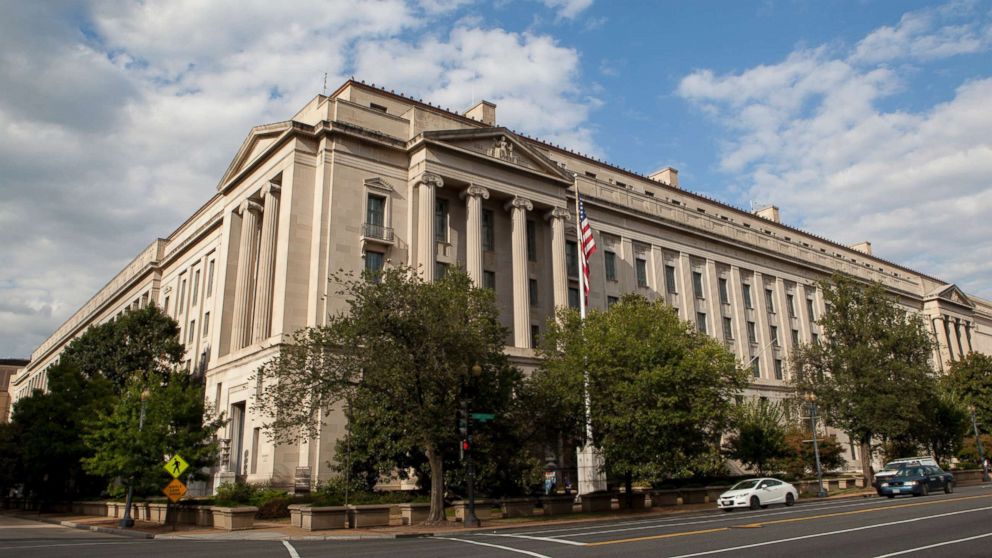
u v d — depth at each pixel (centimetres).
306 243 4184
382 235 4284
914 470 3538
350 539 2206
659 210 6166
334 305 4022
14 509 5438
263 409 2820
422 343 2575
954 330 9244
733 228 6844
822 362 5091
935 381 4956
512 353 4406
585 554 1514
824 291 5225
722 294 6581
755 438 4747
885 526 1897
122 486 3009
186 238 6481
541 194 4972
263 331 4272
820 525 2008
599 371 3209
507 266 4853
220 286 5112
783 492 3347
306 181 4281
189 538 2333
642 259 5934
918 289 9200
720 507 3247
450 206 4647
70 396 4469
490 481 3262
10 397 13138
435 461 2694
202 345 5553
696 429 3381
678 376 3212
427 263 4234
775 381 6631
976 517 2045
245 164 4991
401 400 2625
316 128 4288
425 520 2752
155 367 5394
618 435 3247
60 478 4428
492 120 5334
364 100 4669
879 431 4681
